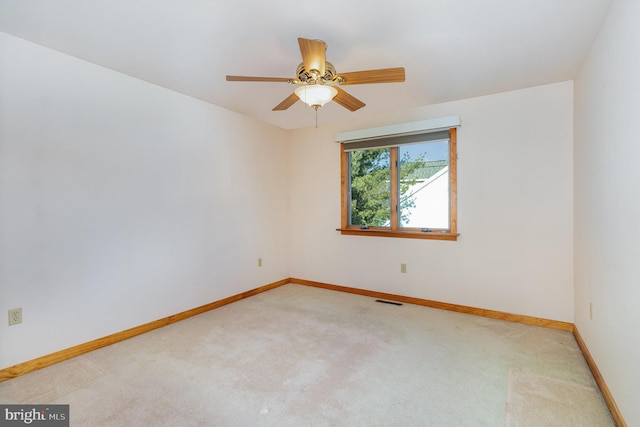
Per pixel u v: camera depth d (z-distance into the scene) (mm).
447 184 3385
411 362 2225
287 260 4566
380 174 3838
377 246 3824
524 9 1743
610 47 1724
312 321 3033
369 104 3371
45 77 2193
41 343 2178
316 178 4301
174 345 2516
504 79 2715
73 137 2340
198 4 1690
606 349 1773
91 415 1666
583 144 2365
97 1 1668
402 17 1814
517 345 2486
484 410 1702
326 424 1600
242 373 2084
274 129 4316
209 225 3402
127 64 2459
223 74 2635
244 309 3408
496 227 3086
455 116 3182
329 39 2059
